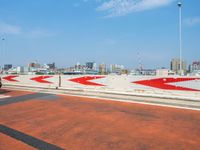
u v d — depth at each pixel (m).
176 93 13.32
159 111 8.92
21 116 8.06
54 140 5.52
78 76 18.38
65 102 11.21
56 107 9.81
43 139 5.59
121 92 15.10
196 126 6.75
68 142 5.38
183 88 13.08
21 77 22.75
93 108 9.57
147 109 9.34
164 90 13.82
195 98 11.96
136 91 15.05
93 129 6.44
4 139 5.59
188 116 8.05
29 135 5.89
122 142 5.39
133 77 15.29
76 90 16.91
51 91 16.41
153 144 5.27
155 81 14.25
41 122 7.21
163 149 4.96
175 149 4.96
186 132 6.17
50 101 11.55
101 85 16.95
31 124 6.97
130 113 8.55
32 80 21.67
